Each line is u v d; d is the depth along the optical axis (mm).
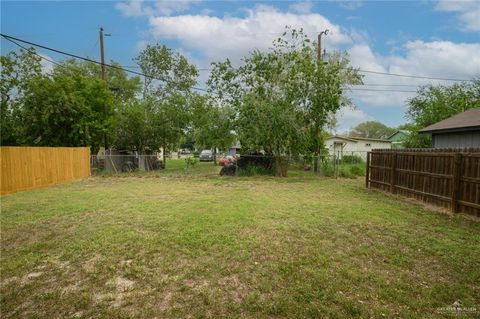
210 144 18422
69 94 15359
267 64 14078
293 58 13883
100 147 17828
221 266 3570
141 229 5082
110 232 4895
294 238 4570
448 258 3773
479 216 5684
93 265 3660
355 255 3887
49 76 16484
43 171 11633
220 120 15562
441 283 3127
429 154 7234
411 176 8070
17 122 16391
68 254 4012
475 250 4043
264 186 11141
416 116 20844
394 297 2848
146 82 24094
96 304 2818
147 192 9586
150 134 19031
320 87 13969
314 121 14672
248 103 13945
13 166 10062
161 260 3766
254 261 3705
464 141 10391
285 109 13797
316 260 3709
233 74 14719
